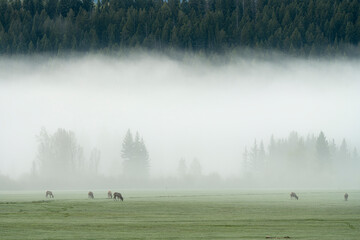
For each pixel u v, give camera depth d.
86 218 125.19
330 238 96.12
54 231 102.56
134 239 94.00
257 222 118.38
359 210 148.62
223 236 97.69
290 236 98.06
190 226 110.94
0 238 94.19
